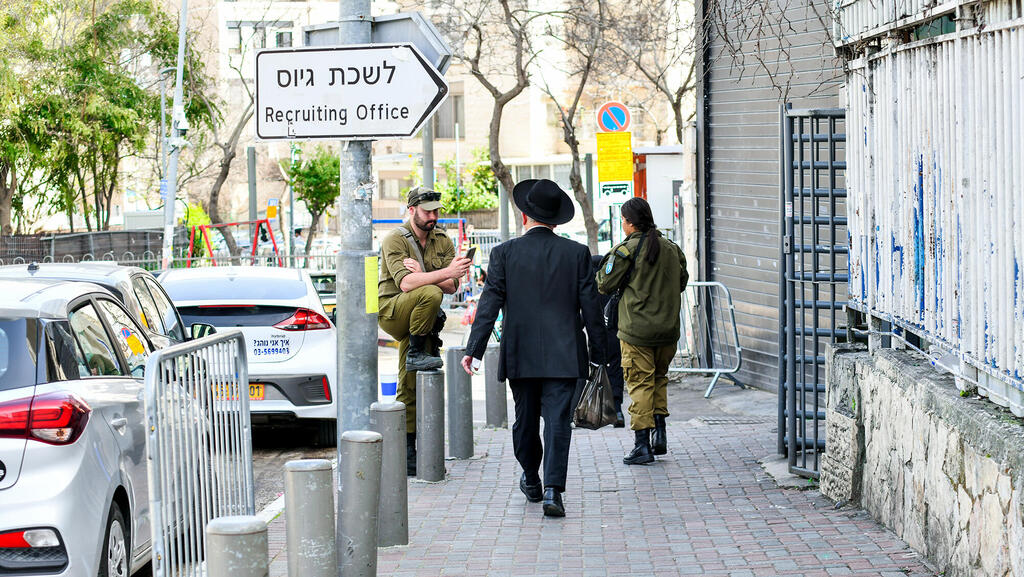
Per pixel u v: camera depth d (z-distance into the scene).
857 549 13.38
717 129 30.12
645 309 19.09
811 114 16.97
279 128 12.80
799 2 25.31
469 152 105.44
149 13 72.38
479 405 29.27
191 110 74.81
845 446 15.76
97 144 68.88
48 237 64.81
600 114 31.88
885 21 14.09
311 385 22.53
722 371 28.53
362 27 12.73
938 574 12.12
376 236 80.56
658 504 16.55
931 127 12.55
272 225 76.62
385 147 112.81
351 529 12.48
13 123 65.00
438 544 14.50
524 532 15.07
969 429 11.20
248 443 13.31
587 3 48.53
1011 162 10.29
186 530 11.30
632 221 19.11
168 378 10.91
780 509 15.87
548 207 15.66
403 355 19.00
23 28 65.19
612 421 16.11
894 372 13.86
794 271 17.81
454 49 44.94
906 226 13.60
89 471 11.20
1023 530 9.78
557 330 15.57
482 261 62.06
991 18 10.84
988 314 10.92
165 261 56.78
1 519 10.70
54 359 11.52
